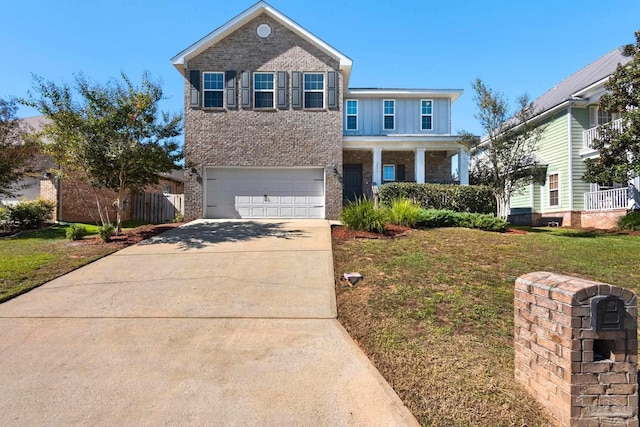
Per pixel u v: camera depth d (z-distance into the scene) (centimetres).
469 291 534
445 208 1306
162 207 1673
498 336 398
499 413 269
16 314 482
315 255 755
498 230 1070
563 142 1532
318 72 1395
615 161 1106
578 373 246
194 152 1360
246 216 1383
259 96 1390
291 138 1382
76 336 420
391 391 307
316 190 1394
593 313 246
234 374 339
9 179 1208
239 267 686
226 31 1367
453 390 300
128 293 559
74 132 904
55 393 310
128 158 916
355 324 445
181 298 538
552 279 284
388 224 1075
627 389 246
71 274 651
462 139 1323
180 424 271
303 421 273
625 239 965
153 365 356
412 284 564
